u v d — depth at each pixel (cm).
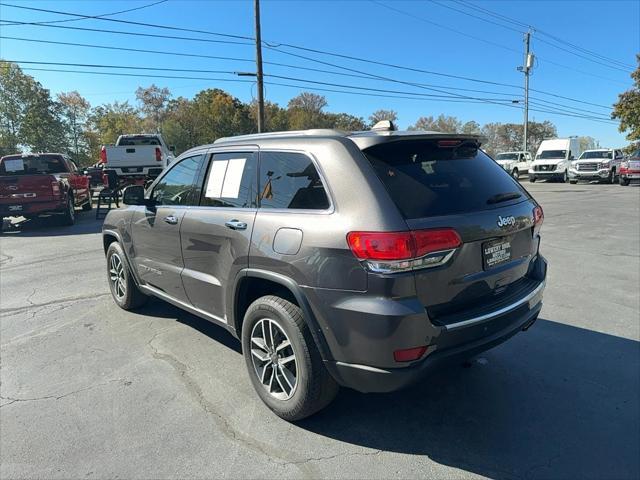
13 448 285
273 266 292
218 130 7469
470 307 276
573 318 486
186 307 409
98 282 653
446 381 360
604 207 1464
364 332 251
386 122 319
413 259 245
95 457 276
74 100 7769
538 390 345
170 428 304
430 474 258
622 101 3794
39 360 406
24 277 695
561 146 3009
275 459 273
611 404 326
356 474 259
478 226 272
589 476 255
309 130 316
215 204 360
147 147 1770
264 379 322
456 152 314
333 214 267
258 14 2512
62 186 1252
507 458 271
